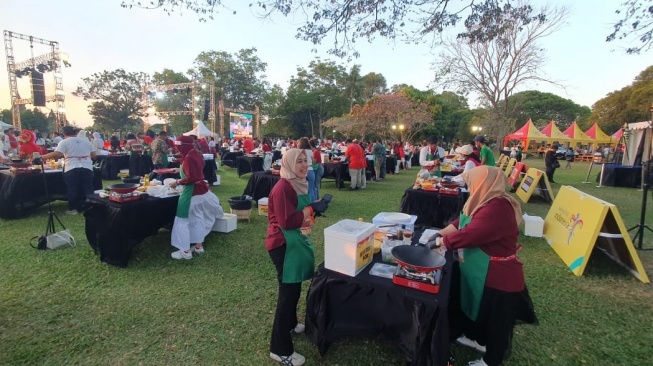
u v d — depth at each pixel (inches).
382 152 454.6
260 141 695.7
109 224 142.3
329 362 86.3
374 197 326.3
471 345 91.8
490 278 73.5
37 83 802.8
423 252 78.3
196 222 160.7
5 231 187.0
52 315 105.7
